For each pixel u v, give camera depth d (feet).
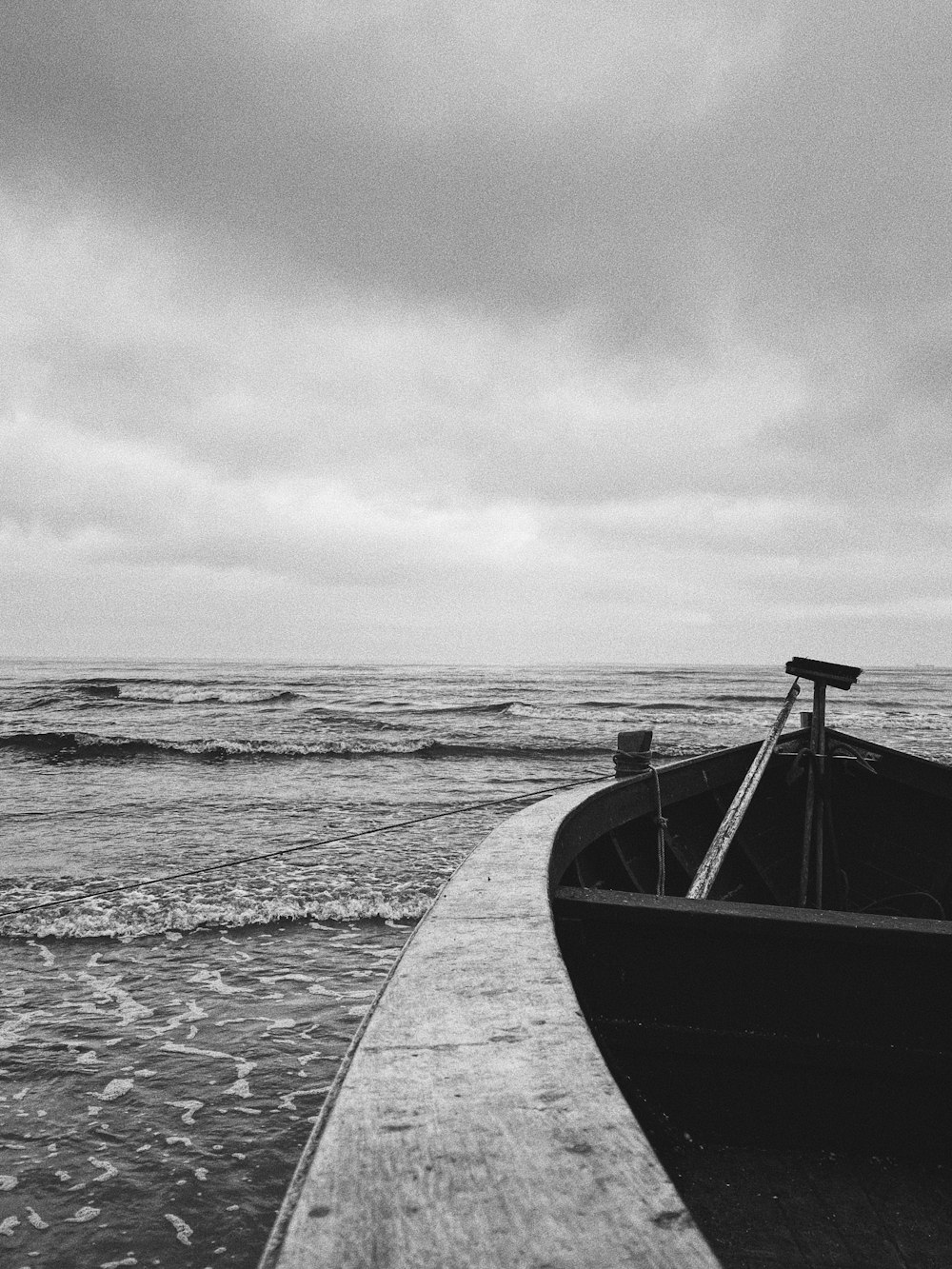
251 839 36.14
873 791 19.75
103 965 21.44
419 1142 2.80
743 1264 6.76
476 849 8.70
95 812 43.01
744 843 19.38
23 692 146.20
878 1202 7.55
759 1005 8.59
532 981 4.49
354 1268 2.15
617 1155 2.71
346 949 22.58
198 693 150.10
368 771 62.13
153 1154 12.98
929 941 7.77
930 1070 8.26
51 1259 10.64
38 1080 15.34
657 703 142.72
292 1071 15.70
